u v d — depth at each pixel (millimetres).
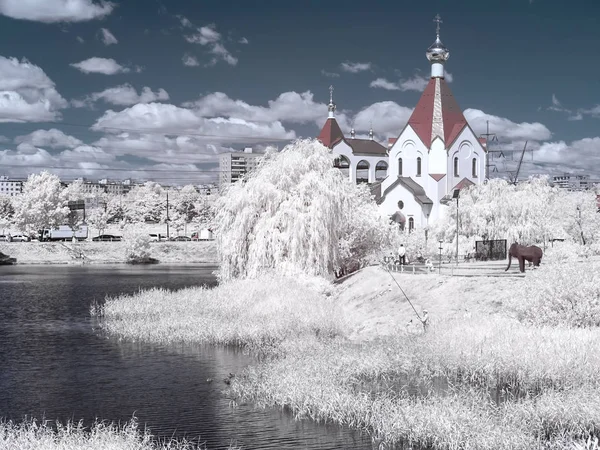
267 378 30125
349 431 24359
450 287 45656
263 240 58312
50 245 140000
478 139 120062
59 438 22734
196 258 140000
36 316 56000
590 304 36156
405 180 117000
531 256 48750
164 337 42781
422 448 22469
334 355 32906
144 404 28188
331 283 58344
